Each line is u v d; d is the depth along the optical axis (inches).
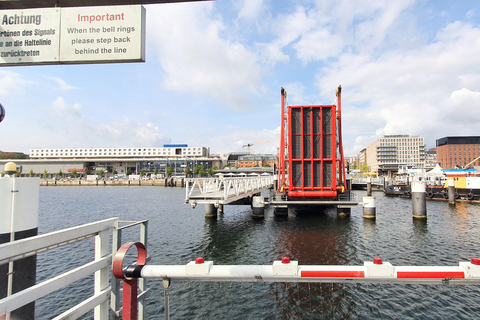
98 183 4785.9
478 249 599.5
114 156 6998.0
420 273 117.8
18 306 89.4
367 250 584.4
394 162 5629.9
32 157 6943.9
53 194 2561.5
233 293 375.6
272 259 525.7
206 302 353.7
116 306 130.2
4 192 122.2
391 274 118.1
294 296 364.5
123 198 2058.3
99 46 161.9
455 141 5428.2
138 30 162.1
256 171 5196.9
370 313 327.0
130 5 162.9
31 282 125.0
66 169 5984.3
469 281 116.7
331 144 843.4
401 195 1865.2
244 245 630.5
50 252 592.7
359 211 1176.8
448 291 383.2
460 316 324.5
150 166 6240.2
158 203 1658.5
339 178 927.7
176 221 970.1
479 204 1379.2
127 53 161.5
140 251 141.5
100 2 159.8
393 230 792.3
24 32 161.9
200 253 574.6
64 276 107.1
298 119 848.9
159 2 157.5
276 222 924.6
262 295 368.5
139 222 150.1
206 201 713.6
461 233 755.4
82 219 1111.6
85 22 162.7
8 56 161.6
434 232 766.5
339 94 947.3
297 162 860.6
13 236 123.6
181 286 396.8
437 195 1567.4
